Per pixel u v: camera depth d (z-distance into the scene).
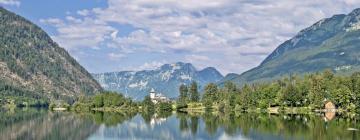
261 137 192.25
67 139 198.50
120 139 199.00
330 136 185.00
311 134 192.88
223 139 193.38
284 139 183.50
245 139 189.50
